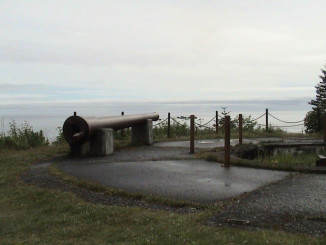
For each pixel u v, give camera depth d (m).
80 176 8.30
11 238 4.93
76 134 10.84
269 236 4.44
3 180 8.27
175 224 5.00
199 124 19.14
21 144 13.66
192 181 7.68
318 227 4.82
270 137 16.47
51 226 5.30
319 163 9.45
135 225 5.09
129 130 17.70
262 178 7.95
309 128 19.27
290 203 5.91
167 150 12.69
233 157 10.37
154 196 6.46
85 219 5.48
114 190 6.94
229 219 5.11
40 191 7.07
